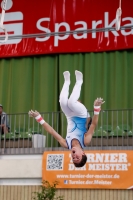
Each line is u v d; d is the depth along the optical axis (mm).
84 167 17359
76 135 10836
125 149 17469
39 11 23016
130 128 20828
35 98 22484
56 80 22344
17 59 23219
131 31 21547
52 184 17562
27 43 22891
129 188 16719
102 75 21719
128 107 21234
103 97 21422
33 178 18234
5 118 19406
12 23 23250
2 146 19500
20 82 22922
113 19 21828
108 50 21719
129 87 21469
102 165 17188
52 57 22750
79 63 22078
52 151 17953
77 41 22156
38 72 22828
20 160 18484
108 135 18141
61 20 22578
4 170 18594
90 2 22297
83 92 21906
